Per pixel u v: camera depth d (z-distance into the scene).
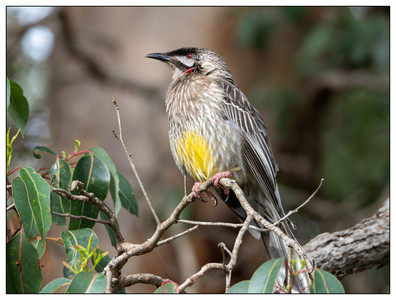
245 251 12.77
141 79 13.02
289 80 14.19
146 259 11.38
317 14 13.59
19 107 5.86
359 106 13.97
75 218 5.33
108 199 11.00
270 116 13.91
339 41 12.94
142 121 12.77
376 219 6.81
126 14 13.34
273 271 4.02
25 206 4.80
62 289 6.20
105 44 13.14
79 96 13.14
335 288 4.09
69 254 4.97
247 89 13.99
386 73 13.62
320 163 14.41
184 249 10.97
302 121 14.50
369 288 10.94
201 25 13.41
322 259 6.49
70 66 13.31
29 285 4.88
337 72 14.14
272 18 12.79
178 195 11.51
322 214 12.88
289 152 14.64
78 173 5.41
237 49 13.70
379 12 13.27
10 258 4.88
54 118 13.20
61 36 12.49
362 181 13.05
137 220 11.50
